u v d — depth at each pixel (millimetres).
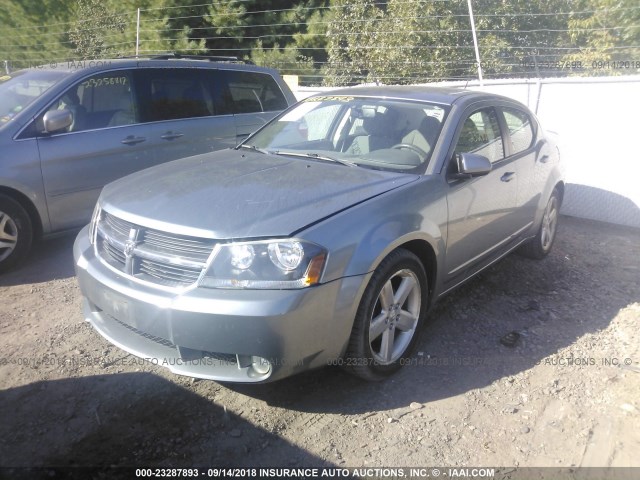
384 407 3365
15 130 5102
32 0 19156
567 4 11188
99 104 5672
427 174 3877
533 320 4469
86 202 5539
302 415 3279
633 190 7012
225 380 3070
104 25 16812
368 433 3141
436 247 3764
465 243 4145
